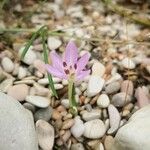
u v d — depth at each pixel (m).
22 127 0.29
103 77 0.36
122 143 0.29
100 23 0.43
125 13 0.42
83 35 0.41
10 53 0.38
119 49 0.39
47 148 0.31
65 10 0.45
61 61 0.30
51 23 0.43
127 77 0.36
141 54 0.39
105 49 0.39
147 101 0.34
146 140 0.29
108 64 0.37
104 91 0.35
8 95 0.31
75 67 0.30
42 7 0.45
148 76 0.36
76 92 0.35
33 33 0.38
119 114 0.33
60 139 0.32
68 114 0.33
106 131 0.32
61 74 0.30
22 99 0.34
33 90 0.34
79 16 0.44
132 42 0.39
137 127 0.29
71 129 0.32
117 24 0.43
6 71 0.37
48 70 0.30
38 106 0.33
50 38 0.40
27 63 0.37
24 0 0.45
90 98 0.34
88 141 0.32
